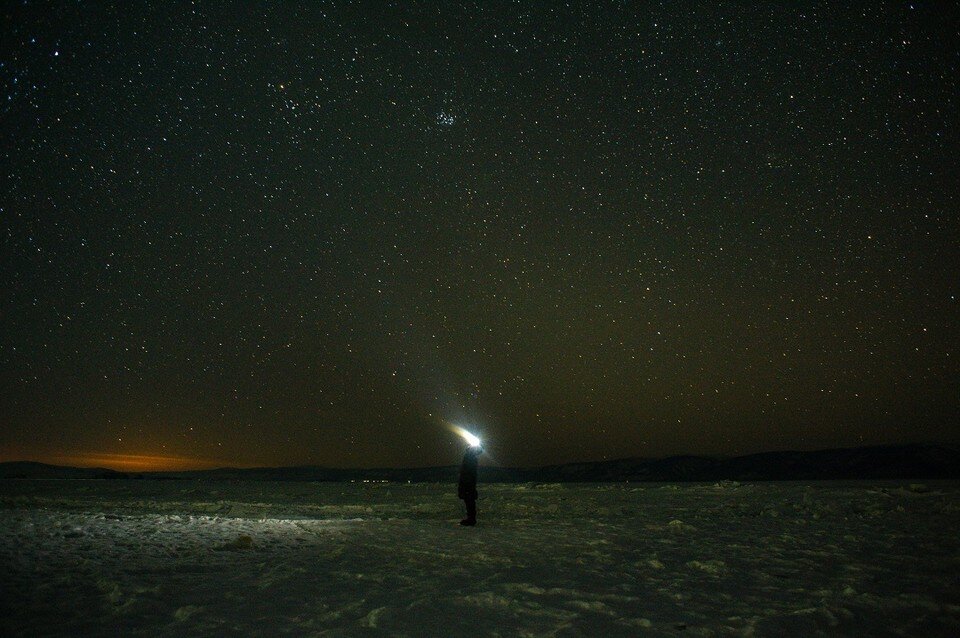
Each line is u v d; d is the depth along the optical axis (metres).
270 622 4.44
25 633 4.16
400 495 20.02
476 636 4.13
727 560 6.98
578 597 5.21
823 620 4.48
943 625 4.33
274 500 18.06
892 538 8.12
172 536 8.82
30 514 11.38
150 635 4.12
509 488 24.89
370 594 5.30
